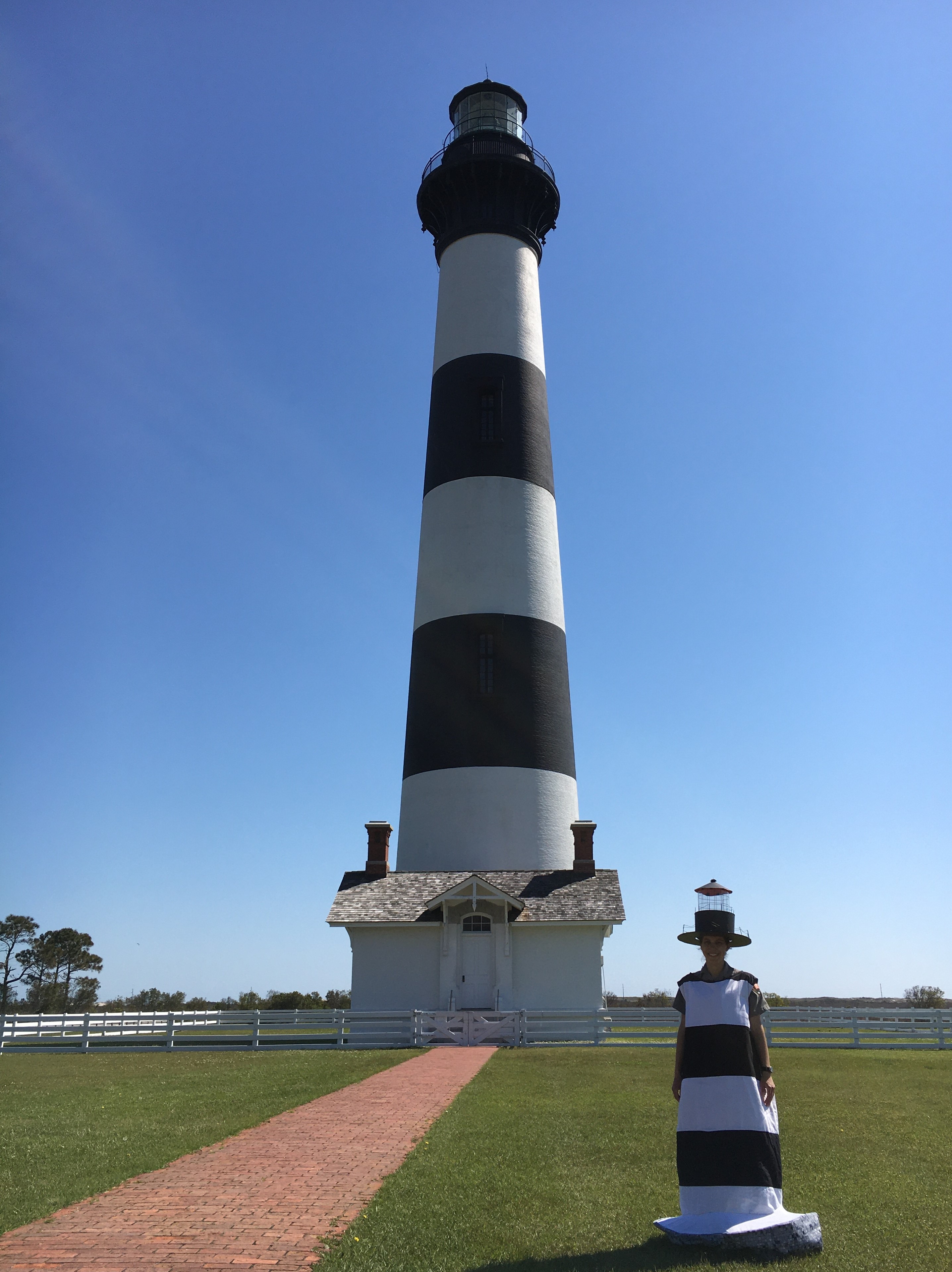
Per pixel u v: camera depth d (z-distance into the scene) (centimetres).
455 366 3997
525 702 3575
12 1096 1741
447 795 3500
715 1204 831
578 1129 1311
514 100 4572
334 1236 848
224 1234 853
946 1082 1939
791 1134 1323
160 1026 2966
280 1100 1603
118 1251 809
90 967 6269
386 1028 2888
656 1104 1544
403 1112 1478
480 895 3070
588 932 3156
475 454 3844
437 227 4381
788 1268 771
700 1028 871
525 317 4078
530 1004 3098
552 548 3853
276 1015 2953
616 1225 877
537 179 4175
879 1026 2873
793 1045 2831
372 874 3447
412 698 3759
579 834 3428
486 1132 1289
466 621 3650
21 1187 1002
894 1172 1091
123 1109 1537
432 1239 836
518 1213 912
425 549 3872
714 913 891
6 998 5962
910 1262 781
